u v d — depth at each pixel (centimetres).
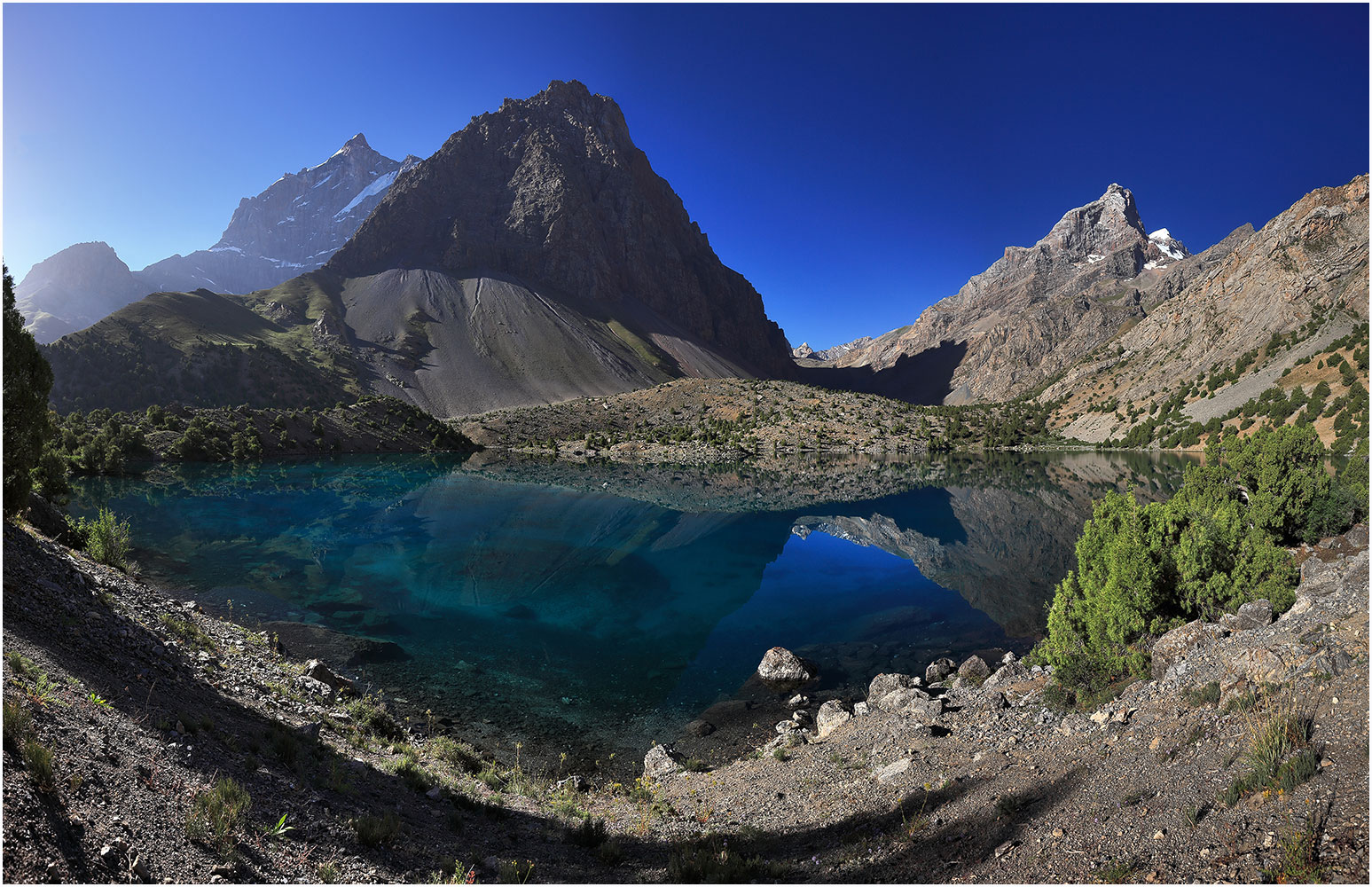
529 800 1014
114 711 668
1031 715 1098
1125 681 1079
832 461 11738
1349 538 1959
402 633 2142
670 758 1282
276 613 2228
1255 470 2414
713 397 16762
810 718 1551
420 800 857
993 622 2370
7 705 516
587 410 17050
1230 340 15438
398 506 5356
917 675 1850
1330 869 383
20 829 396
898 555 3756
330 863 568
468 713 1542
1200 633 1050
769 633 2350
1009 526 4625
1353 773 459
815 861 709
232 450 8881
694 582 3180
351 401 17400
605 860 747
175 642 1176
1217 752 611
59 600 997
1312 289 14138
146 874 437
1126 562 1227
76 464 6138
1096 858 527
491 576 3117
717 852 766
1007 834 644
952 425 14825
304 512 4753
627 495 6675
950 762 955
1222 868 438
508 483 7644
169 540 3356
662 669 1966
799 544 4141
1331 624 791
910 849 687
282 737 836
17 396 1345
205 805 556
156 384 14762
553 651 2095
